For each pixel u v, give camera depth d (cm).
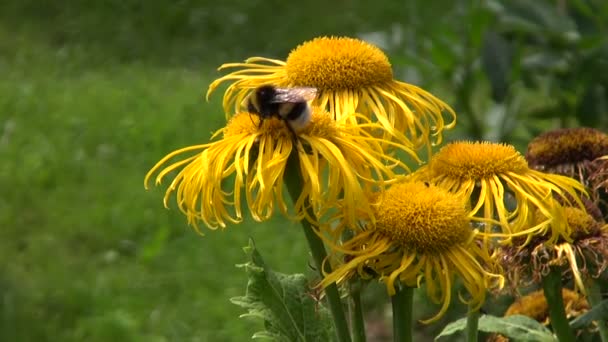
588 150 444
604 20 751
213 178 336
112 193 1207
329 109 372
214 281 1038
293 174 337
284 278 372
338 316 346
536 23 755
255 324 962
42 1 1841
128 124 1369
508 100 782
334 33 1758
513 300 498
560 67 771
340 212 334
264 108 330
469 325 371
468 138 775
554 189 347
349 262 329
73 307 995
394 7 1808
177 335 954
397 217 329
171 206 1177
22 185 1222
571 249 363
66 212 1170
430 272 327
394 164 365
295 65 379
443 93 1043
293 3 1861
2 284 1016
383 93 371
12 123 1380
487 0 766
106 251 1102
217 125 1380
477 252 333
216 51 1719
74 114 1417
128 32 1752
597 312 378
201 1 1841
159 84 1556
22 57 1650
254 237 1098
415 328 778
